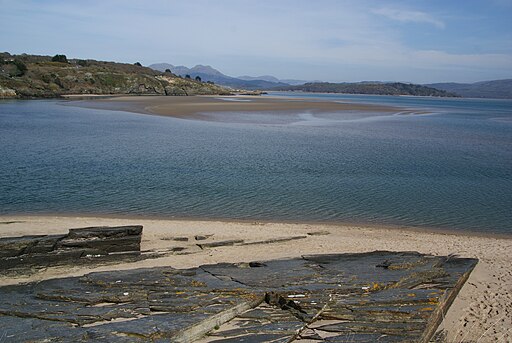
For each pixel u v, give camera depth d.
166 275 9.80
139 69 137.25
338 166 26.45
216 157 27.98
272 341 7.08
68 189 20.08
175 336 6.98
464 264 11.39
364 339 7.23
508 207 19.31
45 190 19.80
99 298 8.48
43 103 73.31
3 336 6.91
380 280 9.43
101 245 12.07
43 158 26.38
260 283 9.20
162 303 8.18
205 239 13.95
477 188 22.44
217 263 11.25
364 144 35.38
